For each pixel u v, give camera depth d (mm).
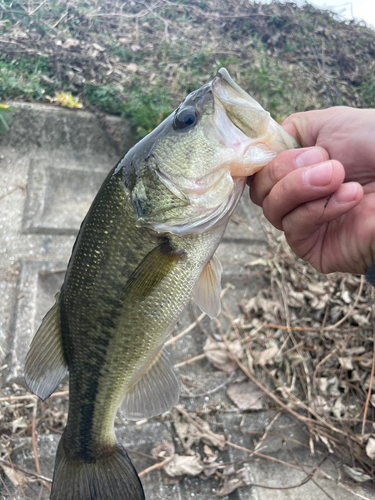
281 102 754
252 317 526
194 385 455
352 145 241
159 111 636
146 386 265
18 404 401
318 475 414
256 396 457
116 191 238
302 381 476
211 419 434
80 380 257
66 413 405
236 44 865
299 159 216
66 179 591
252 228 614
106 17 806
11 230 520
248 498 386
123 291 237
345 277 574
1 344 436
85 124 627
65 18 762
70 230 535
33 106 609
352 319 538
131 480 257
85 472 262
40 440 387
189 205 236
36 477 364
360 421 458
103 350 247
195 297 258
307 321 529
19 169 576
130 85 686
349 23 1018
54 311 253
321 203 215
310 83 841
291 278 566
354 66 917
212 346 479
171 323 250
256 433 432
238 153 227
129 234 236
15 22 722
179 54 785
